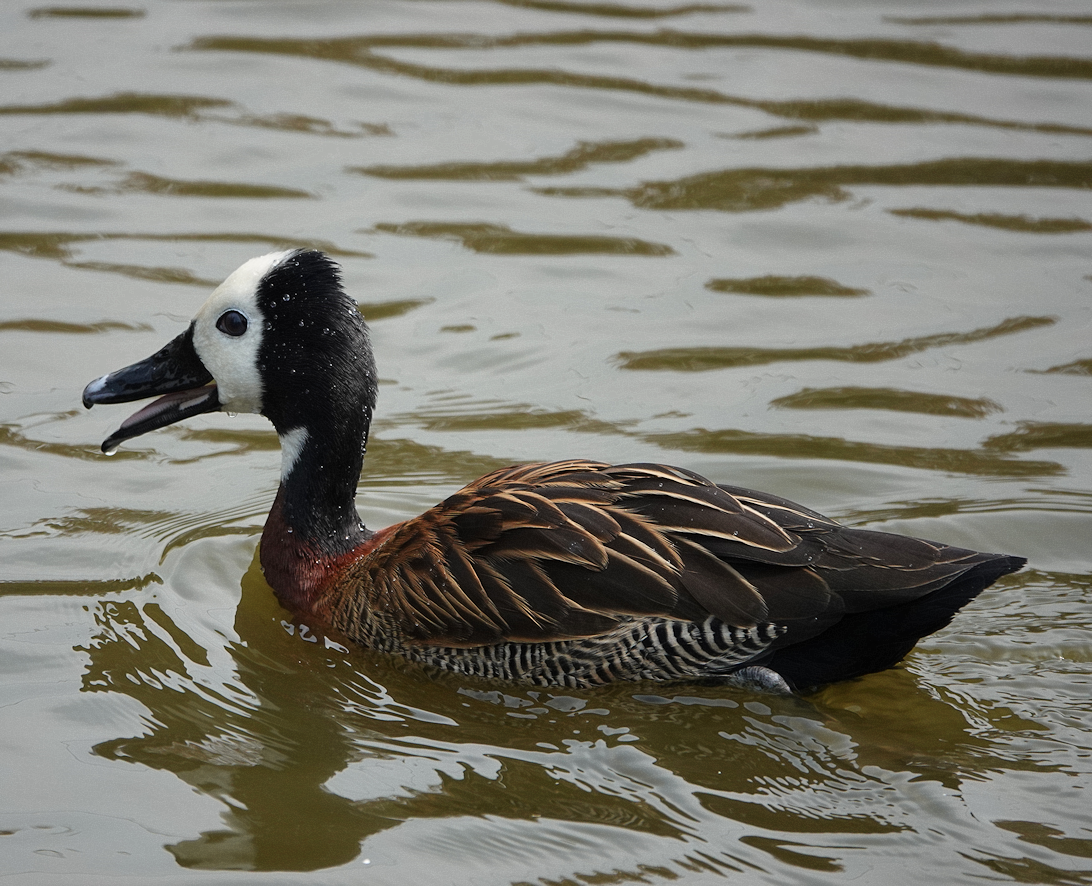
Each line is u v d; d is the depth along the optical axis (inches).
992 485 453.7
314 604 393.1
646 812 306.3
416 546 370.6
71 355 525.3
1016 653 366.6
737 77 773.9
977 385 518.9
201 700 351.6
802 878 284.4
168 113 721.0
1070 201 658.2
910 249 620.4
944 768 319.3
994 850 291.7
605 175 677.9
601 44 818.2
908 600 332.8
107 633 378.9
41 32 806.5
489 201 653.3
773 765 323.3
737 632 339.6
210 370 405.7
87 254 595.8
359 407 396.5
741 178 675.4
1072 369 528.4
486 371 531.2
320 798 312.2
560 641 348.5
